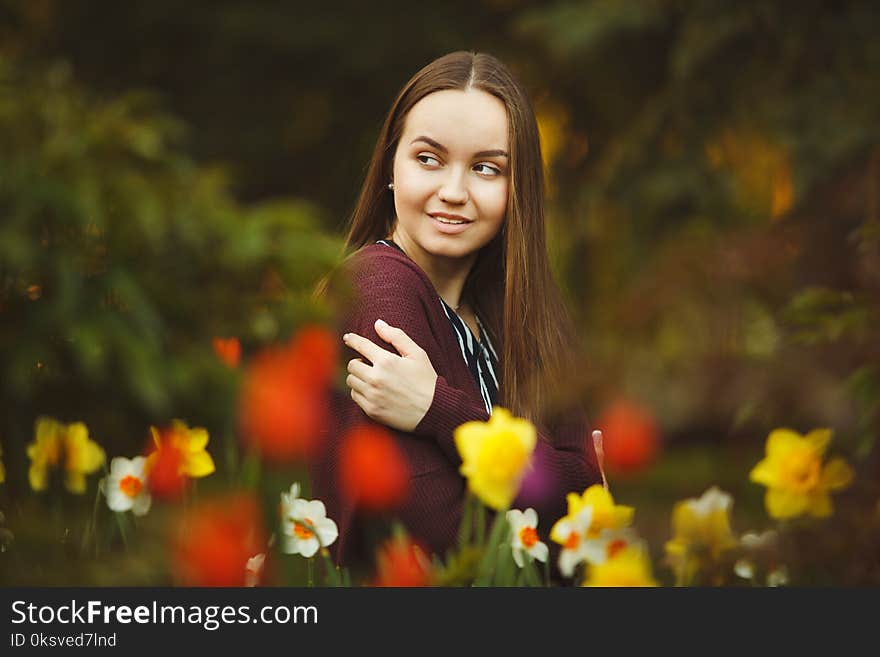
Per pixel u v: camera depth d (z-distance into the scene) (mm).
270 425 2053
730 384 1933
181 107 12805
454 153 3119
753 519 2531
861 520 2434
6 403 2043
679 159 9406
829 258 2271
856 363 2230
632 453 1928
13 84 2084
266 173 13023
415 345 2885
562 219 11266
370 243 3395
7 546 1953
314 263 2045
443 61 3223
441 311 3102
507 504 2525
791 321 2254
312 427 2203
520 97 3203
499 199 3162
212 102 12828
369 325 2938
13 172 1936
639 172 9586
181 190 2059
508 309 3168
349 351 2959
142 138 2076
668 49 10789
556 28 10680
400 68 13023
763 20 8820
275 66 12898
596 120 12539
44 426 2082
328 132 13273
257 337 2059
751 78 9016
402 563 2525
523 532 2785
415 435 2844
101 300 1953
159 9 12438
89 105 2141
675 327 1964
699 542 2492
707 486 2295
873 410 2242
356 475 2742
